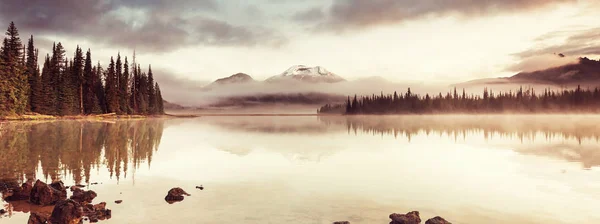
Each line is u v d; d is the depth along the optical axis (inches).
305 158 840.3
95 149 922.1
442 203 438.0
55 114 2844.5
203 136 1526.8
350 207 416.5
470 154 940.0
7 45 2372.0
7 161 703.7
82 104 3265.3
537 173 647.1
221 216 374.9
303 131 2069.4
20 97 2397.9
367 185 537.3
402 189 510.0
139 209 397.7
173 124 2731.3
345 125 3085.6
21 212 392.8
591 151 1010.7
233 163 748.6
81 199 430.3
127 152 886.4
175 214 380.2
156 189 496.7
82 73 3353.8
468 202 444.1
